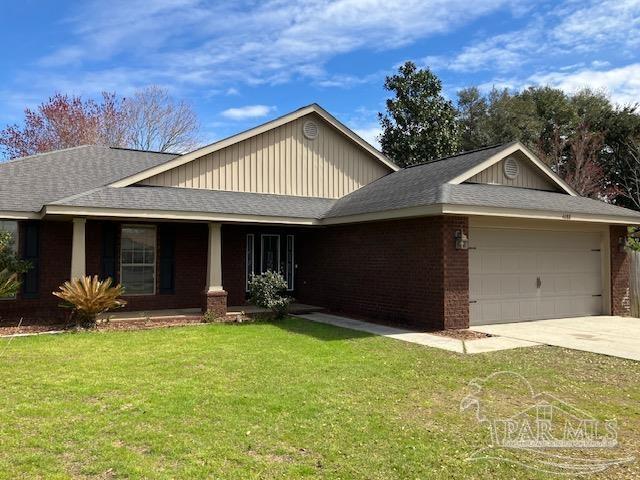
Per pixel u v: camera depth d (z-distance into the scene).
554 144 32.28
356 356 8.10
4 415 5.15
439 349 8.76
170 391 6.02
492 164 12.77
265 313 13.20
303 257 15.80
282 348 8.71
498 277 11.97
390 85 30.67
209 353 8.24
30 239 12.30
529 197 12.41
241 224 14.07
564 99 36.72
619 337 10.09
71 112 33.34
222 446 4.44
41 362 7.50
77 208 10.46
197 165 13.56
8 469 3.95
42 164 14.16
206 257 14.55
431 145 29.47
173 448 4.38
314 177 15.38
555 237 13.04
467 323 11.02
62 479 3.80
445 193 10.66
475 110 38.59
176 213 11.49
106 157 15.67
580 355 8.36
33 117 32.75
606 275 13.81
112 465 4.04
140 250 13.63
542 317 12.68
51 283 12.46
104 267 13.15
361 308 13.20
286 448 4.43
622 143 31.64
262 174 14.51
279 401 5.68
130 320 11.67
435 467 4.10
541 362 7.82
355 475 3.94
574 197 14.19
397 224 12.03
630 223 13.30
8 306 12.02
